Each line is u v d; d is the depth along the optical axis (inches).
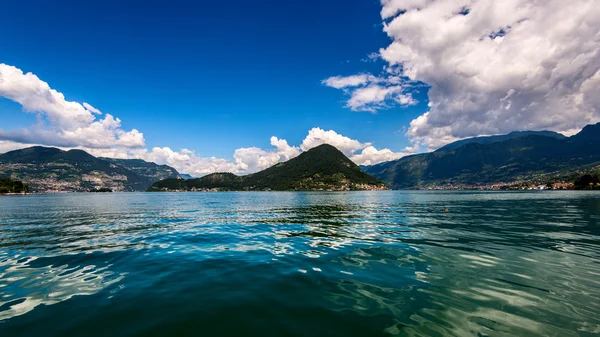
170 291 307.7
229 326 229.8
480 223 881.5
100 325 230.4
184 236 679.1
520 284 323.0
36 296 293.4
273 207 1843.0
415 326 226.8
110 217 1198.3
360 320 238.7
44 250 517.7
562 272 367.6
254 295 295.3
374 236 654.5
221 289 313.6
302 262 426.6
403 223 900.6
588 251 487.8
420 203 2140.7
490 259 436.8
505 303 270.1
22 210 1668.3
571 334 212.5
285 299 284.4
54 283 334.6
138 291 308.0
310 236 666.2
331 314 250.4
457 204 1946.4
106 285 327.6
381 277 352.5
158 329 224.4
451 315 245.9
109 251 508.1
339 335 214.5
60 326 228.5
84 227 858.1
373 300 280.5
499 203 1995.6
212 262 428.8
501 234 668.1
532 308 258.4
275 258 452.8
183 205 2203.5
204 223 955.3
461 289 308.3
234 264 417.1
